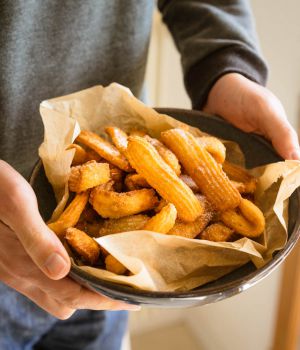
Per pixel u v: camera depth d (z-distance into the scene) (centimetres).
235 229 42
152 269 38
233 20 60
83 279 36
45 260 35
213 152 46
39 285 42
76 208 41
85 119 50
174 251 39
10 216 38
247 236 42
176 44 65
